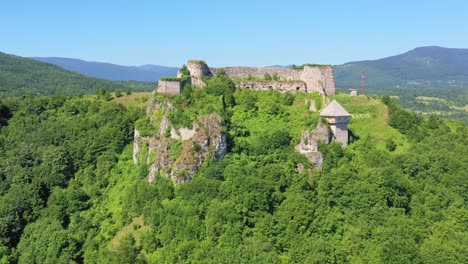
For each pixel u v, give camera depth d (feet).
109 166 463.42
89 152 485.15
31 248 386.32
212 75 514.27
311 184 389.60
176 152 402.52
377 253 327.26
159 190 380.99
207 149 396.98
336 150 419.13
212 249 319.06
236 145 412.98
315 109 473.67
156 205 366.43
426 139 483.10
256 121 453.99
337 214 365.81
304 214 347.77
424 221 372.17
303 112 473.26
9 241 409.69
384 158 431.84
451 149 468.75
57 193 435.94
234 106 470.80
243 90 496.23
